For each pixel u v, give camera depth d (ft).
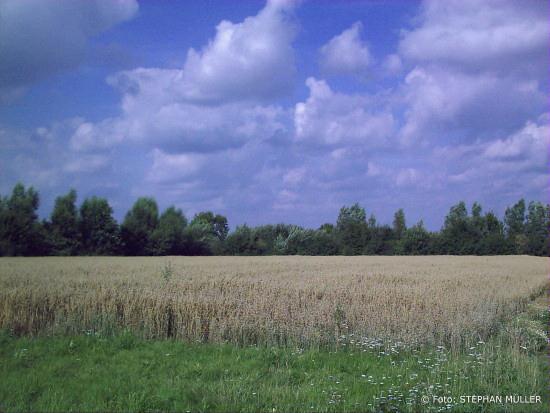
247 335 43.37
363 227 254.88
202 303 48.78
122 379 31.63
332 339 42.32
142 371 33.63
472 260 175.83
